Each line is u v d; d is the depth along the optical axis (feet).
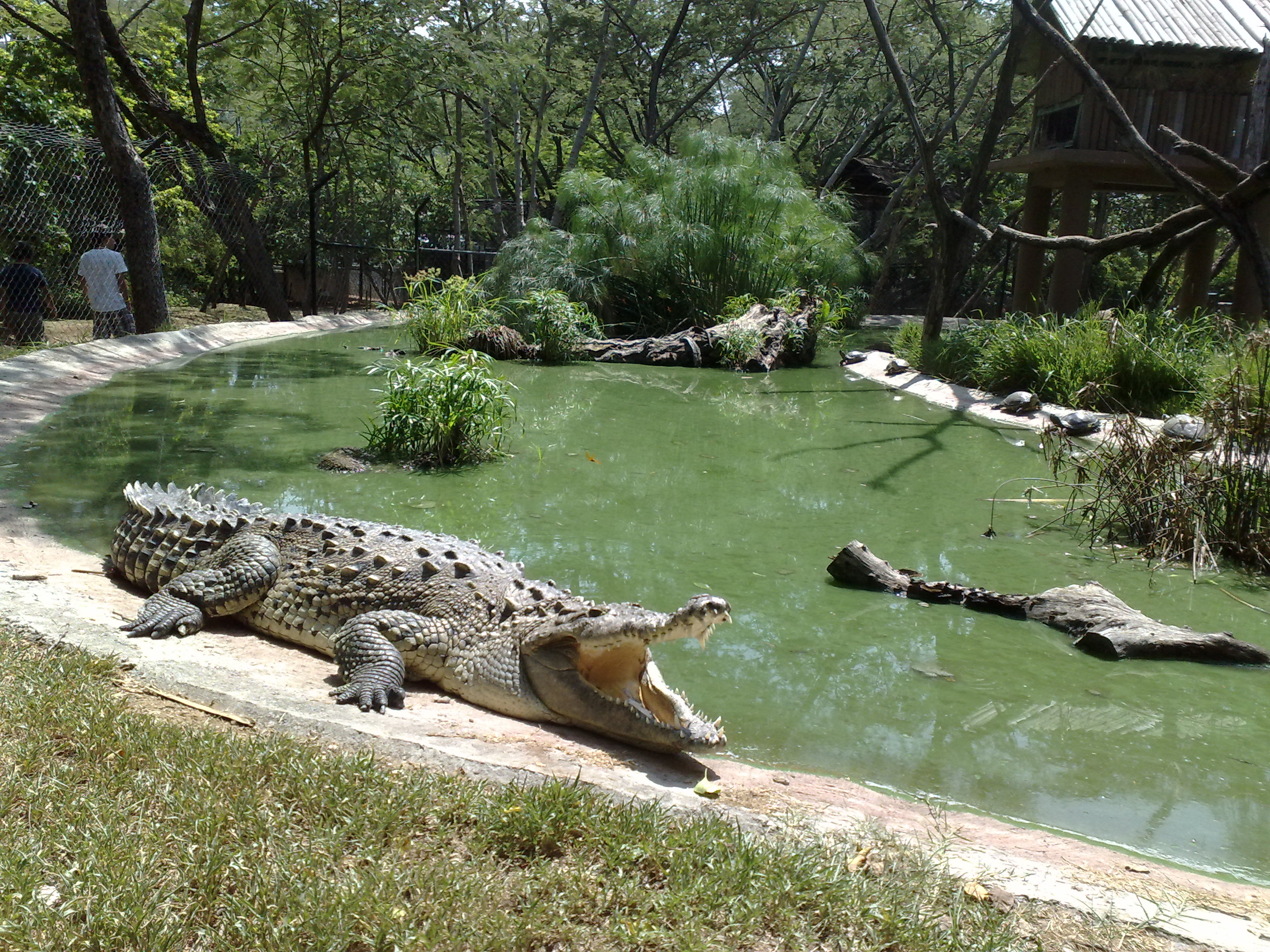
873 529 23.89
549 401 40.86
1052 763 12.98
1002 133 96.02
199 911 7.93
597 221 64.23
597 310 63.46
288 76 76.59
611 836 9.21
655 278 63.67
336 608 14.94
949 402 43.21
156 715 11.53
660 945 7.88
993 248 97.04
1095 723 14.30
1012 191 103.35
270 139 87.51
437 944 7.64
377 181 85.66
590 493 26.21
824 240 70.69
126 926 7.55
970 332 49.47
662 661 15.96
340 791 9.68
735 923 8.18
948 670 16.02
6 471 24.93
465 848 9.11
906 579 19.72
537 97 97.19
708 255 61.67
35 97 58.34
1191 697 15.40
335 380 43.09
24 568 17.15
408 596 14.62
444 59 68.85
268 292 64.08
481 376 29.76
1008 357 43.21
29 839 8.53
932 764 12.83
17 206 52.06
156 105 59.98
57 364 40.32
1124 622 17.46
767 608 18.48
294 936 7.61
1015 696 15.16
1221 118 51.70
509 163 112.27
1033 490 28.02
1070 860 10.03
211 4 71.20
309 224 74.08
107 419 32.71
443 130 78.18
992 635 17.72
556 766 11.19
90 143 51.75
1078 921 8.71
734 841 9.32
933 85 102.12
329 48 67.87
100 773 9.71
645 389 45.60
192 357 48.62
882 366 53.88
